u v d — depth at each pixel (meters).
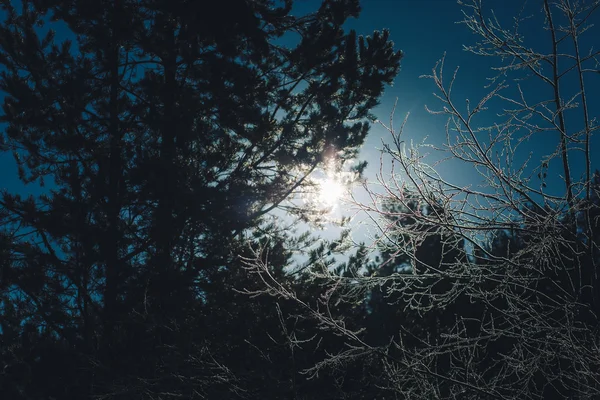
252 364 7.34
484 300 3.95
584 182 3.74
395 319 7.40
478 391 3.81
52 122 10.67
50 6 10.61
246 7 10.81
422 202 3.88
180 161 10.01
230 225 9.84
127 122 11.36
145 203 10.33
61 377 8.73
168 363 7.34
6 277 9.71
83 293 9.88
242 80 10.86
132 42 11.09
